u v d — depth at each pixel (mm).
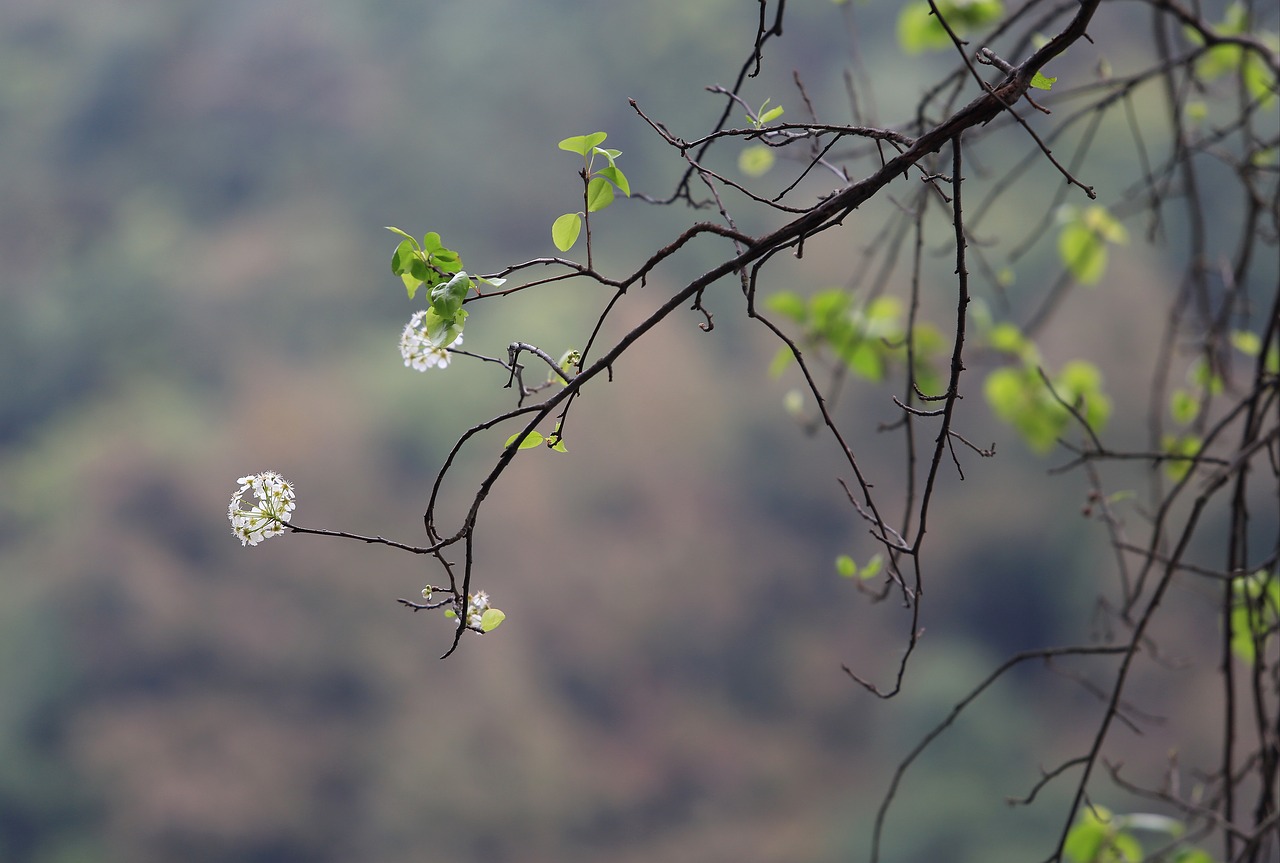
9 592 46094
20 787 41500
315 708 45438
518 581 49562
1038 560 47344
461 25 64125
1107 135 38469
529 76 60312
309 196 62406
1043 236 42812
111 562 47469
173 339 56875
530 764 44906
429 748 44344
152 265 59281
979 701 45156
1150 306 41781
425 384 51750
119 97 65438
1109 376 40812
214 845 41438
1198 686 37500
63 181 63031
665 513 52312
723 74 52281
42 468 51438
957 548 48594
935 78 40281
